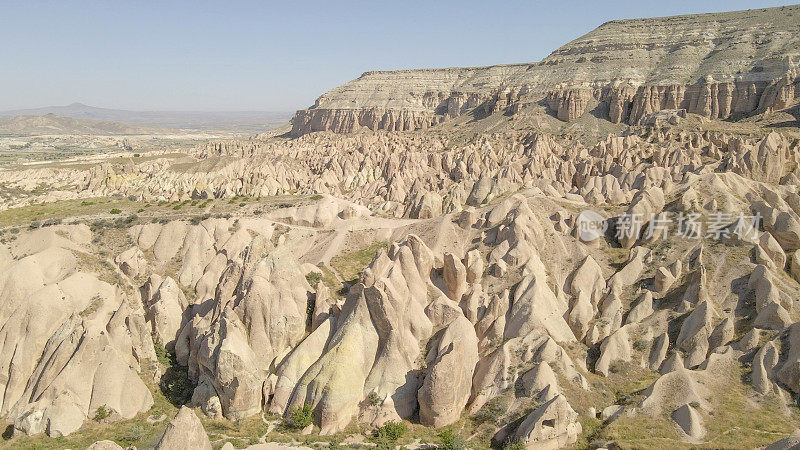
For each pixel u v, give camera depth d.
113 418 45.47
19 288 53.47
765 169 87.25
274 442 42.59
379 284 48.97
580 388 45.88
